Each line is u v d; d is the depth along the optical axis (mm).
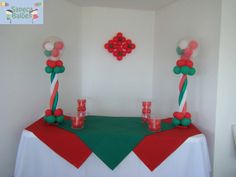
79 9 3084
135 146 1927
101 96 3232
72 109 3051
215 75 2141
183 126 2195
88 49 3178
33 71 2459
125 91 3256
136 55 3238
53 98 2236
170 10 2877
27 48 2367
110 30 3168
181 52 2164
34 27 2422
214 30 2154
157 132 2059
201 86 2328
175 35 2770
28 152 2000
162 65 3043
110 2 2898
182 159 1962
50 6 2605
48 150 1990
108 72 3215
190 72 2137
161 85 3066
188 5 2533
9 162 2273
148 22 3229
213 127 2170
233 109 2172
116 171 1975
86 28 3152
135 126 2252
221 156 2184
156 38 3193
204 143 2025
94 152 1932
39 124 2236
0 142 2164
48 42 2166
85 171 1988
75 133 1983
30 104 2449
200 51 2340
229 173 2215
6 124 2205
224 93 2139
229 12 2078
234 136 2127
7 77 2174
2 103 2146
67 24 2889
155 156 1936
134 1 2820
